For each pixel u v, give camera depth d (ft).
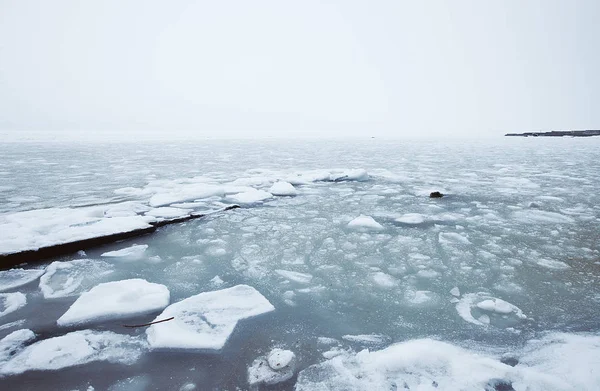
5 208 14.87
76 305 7.02
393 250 10.65
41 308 7.22
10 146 52.03
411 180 23.84
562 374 5.08
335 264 9.60
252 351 5.83
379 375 5.18
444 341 6.07
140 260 9.76
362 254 10.35
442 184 22.21
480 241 11.41
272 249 10.74
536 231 12.42
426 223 13.51
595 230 12.49
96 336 6.19
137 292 7.45
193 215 14.07
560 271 9.05
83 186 20.38
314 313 7.06
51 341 5.97
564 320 6.72
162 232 12.23
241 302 7.23
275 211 15.30
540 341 6.02
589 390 4.73
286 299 7.63
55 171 26.30
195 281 8.50
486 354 5.69
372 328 6.52
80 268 9.14
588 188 20.70
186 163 33.06
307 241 11.46
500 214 14.79
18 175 24.03
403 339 6.16
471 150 51.26
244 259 9.92
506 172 27.81
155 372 5.33
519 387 4.88
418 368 5.31
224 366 5.46
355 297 7.75
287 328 6.49
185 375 5.27
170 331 6.15
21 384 5.06
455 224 13.38
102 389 4.99
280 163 33.88
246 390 4.96
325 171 25.40
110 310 6.86
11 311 7.06
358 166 31.78
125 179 23.11
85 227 11.51
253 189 19.08
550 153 45.34
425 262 9.70
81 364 5.49
